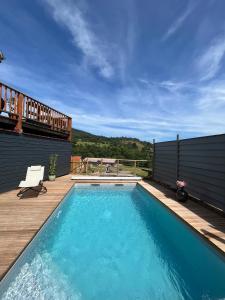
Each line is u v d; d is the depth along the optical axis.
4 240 3.54
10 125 7.35
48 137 9.98
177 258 4.18
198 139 6.69
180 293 3.11
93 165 14.84
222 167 5.43
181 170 7.90
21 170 7.76
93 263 3.88
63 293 2.99
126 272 3.61
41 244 4.18
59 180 10.02
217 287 3.25
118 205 7.71
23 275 3.22
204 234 3.94
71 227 5.59
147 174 12.88
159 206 6.70
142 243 4.77
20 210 5.13
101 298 2.99
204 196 6.24
